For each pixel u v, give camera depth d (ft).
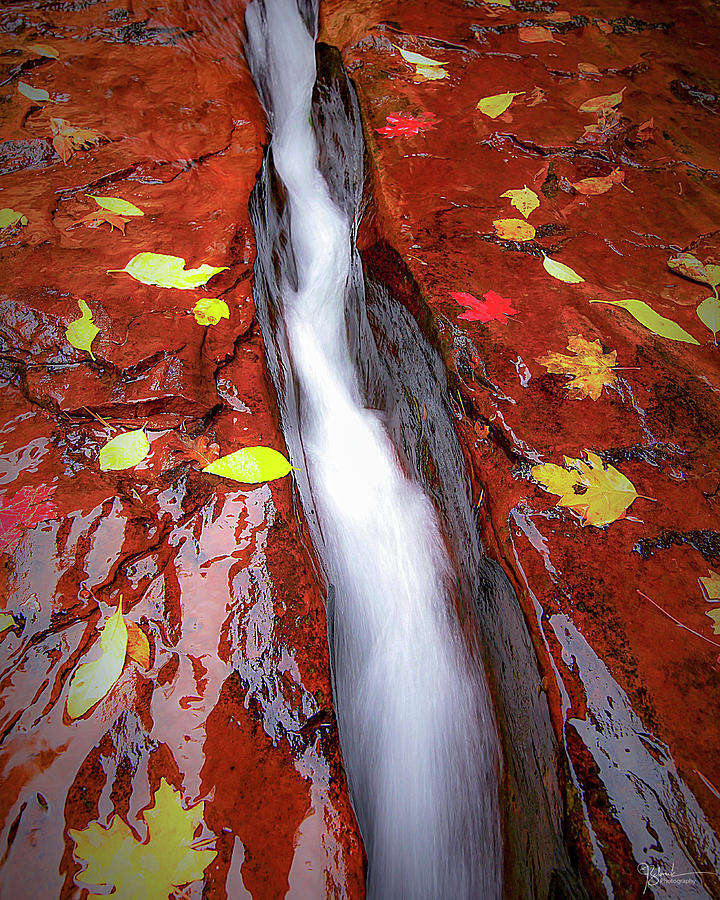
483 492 4.33
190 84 8.20
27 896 2.84
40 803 3.10
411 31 8.79
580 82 8.20
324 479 5.71
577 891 3.13
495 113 7.51
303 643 3.72
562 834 3.25
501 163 6.84
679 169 6.97
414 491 5.85
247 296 5.54
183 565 3.95
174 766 3.25
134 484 4.28
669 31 9.37
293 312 6.95
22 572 3.85
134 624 3.69
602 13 9.65
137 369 4.88
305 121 9.26
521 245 5.90
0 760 3.21
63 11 9.23
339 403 6.70
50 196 6.40
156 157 6.97
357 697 4.58
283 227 7.67
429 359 5.32
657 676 3.47
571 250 5.92
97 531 4.04
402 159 6.80
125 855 2.97
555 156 6.99
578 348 5.01
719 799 3.10
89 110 7.59
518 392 4.73
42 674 3.49
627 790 3.15
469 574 4.74
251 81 8.71
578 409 4.65
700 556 3.92
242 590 3.87
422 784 4.47
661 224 6.30
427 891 4.32
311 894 2.95
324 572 4.51
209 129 7.49
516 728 3.95
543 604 3.73
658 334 5.18
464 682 4.80
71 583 3.83
